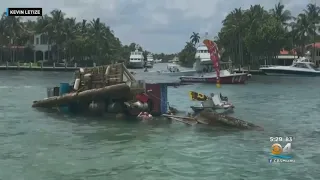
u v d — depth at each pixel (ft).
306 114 87.66
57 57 392.88
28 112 85.92
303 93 148.87
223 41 377.09
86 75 83.35
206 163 45.52
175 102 108.17
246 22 350.43
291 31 346.54
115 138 58.59
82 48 380.37
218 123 68.28
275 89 168.25
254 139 58.34
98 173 41.63
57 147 52.85
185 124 69.92
